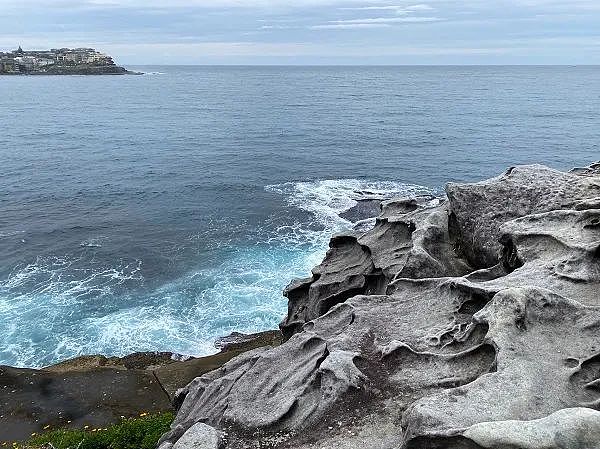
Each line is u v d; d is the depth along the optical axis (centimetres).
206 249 4034
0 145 8306
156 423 1836
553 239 1391
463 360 1073
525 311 1063
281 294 3312
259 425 1062
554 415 732
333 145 8400
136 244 4138
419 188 5747
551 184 1720
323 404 1044
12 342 2867
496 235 1655
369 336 1239
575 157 7350
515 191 1734
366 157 7419
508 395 865
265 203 5166
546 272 1288
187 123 11306
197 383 1457
